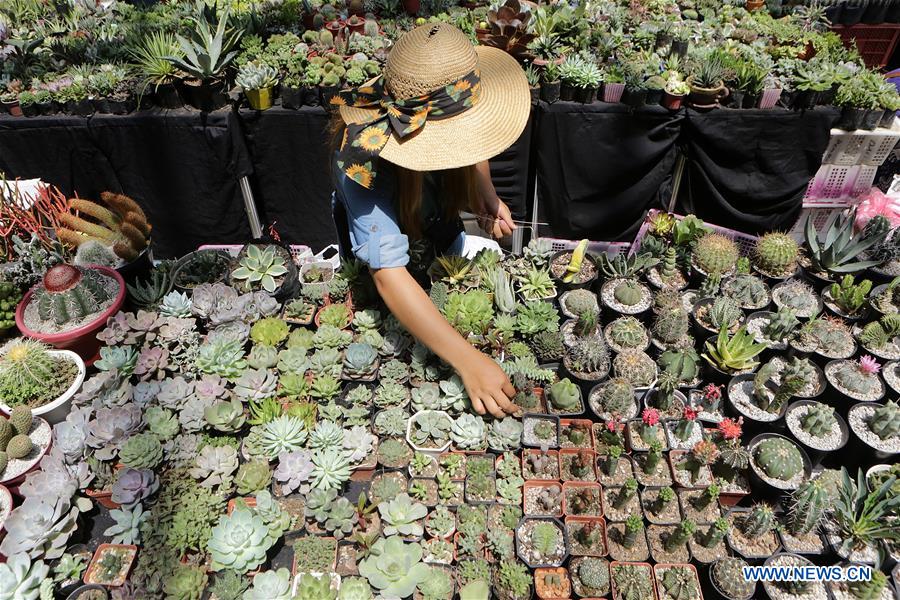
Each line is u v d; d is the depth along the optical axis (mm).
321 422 1855
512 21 3338
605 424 1921
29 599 1471
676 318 2230
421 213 2123
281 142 3428
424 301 1655
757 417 2010
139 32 3793
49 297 2076
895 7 4500
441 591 1515
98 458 1735
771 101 3180
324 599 1464
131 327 2107
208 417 1805
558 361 2176
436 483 1776
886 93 3205
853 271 2561
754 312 2416
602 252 2855
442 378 1961
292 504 1707
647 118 3277
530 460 1812
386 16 4195
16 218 2674
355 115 1647
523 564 1622
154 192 3539
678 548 1685
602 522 1697
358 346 1995
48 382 1941
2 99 3250
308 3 4035
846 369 2117
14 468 1771
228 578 1510
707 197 3562
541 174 3578
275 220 3793
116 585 1540
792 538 1722
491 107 1668
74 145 3355
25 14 4230
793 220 3641
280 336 2129
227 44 3383
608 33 3812
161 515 1606
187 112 3260
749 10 4457
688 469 1836
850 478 1889
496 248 2666
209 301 2195
